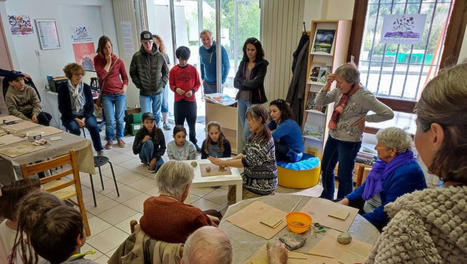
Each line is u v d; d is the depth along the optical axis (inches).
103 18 227.1
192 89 168.7
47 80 201.9
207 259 37.3
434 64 118.6
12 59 173.2
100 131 203.0
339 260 51.4
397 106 129.5
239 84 150.7
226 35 181.3
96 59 174.2
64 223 42.8
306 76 138.4
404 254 21.6
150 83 182.9
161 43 195.0
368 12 127.3
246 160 93.7
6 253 59.9
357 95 100.8
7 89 148.5
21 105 147.8
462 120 19.6
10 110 144.1
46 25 196.1
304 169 127.3
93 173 111.4
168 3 202.7
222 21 179.3
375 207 79.9
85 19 219.1
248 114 93.2
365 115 103.0
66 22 208.7
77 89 156.5
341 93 109.1
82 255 48.0
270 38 158.6
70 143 103.3
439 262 20.7
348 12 130.9
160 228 54.9
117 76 177.6
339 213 65.2
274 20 154.5
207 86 189.9
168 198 58.2
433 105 20.9
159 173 61.3
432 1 113.5
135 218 111.1
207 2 185.6
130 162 159.0
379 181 75.7
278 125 127.0
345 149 106.0
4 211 59.3
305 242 56.1
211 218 69.7
